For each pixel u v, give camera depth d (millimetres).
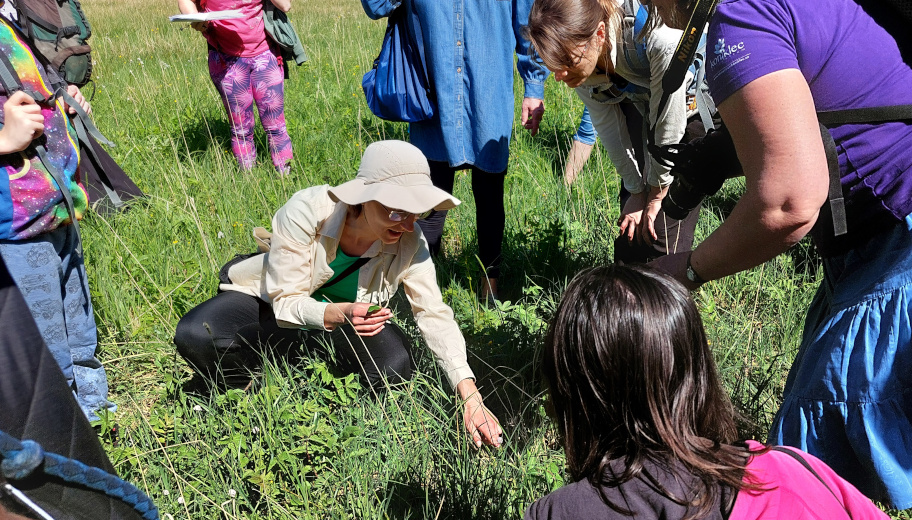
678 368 1357
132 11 18500
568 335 1396
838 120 1807
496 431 2637
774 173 1750
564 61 2768
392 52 3785
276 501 2523
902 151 1783
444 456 2646
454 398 2934
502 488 2443
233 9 5402
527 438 2793
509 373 3182
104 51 11438
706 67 1879
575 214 4508
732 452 1379
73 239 2783
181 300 3686
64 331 2691
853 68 1781
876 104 1788
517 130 6105
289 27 5633
